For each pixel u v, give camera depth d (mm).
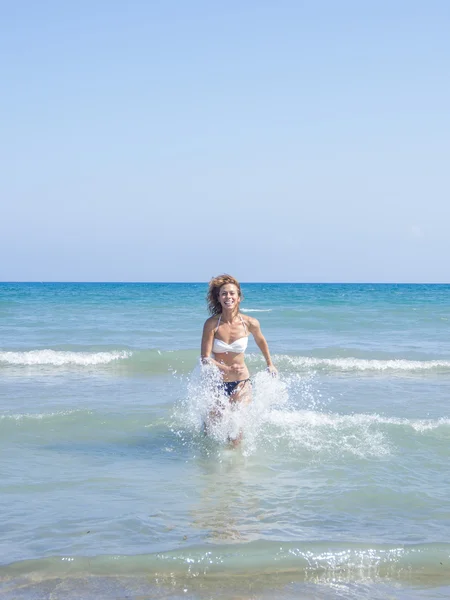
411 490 5453
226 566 4039
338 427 7555
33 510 4918
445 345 18203
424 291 76000
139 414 8414
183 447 6840
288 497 5281
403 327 23359
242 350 7281
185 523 4688
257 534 4488
